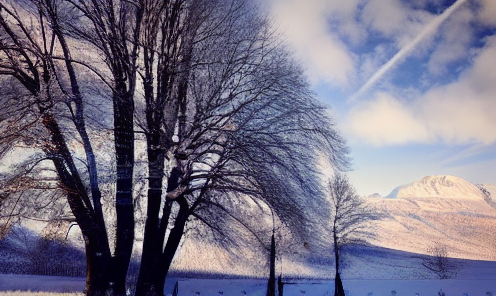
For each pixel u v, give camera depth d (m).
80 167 18.16
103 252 15.64
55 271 36.69
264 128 16.28
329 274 46.91
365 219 33.56
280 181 16.53
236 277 38.66
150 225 16.55
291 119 16.94
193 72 16.72
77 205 15.86
